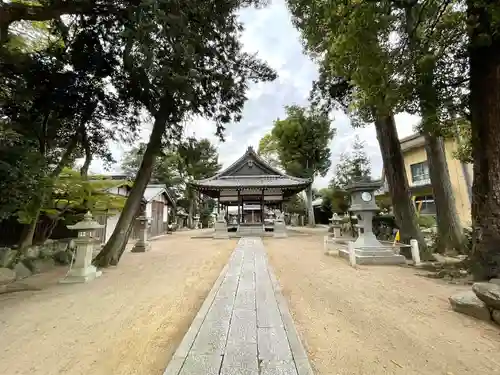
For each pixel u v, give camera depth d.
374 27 3.89
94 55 6.64
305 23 6.22
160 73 5.39
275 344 2.37
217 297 3.80
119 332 2.85
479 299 3.17
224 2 6.32
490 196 4.54
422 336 2.65
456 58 5.61
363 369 2.07
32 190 5.16
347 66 4.68
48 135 7.57
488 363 2.16
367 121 7.79
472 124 4.91
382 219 12.66
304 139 23.94
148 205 16.06
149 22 4.55
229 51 7.80
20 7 4.98
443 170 8.65
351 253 6.36
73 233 9.11
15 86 5.99
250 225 16.19
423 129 6.11
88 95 6.93
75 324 3.07
